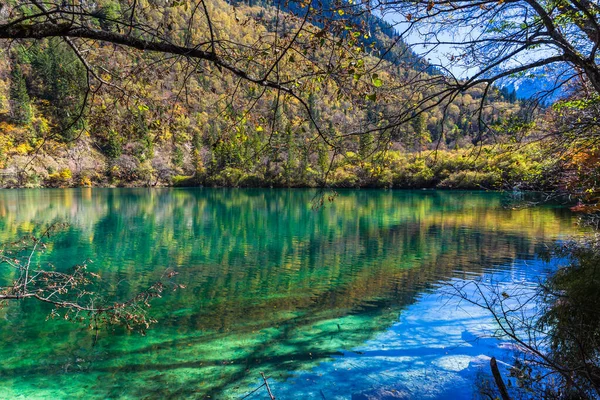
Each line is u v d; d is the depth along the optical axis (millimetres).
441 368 6688
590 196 5941
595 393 4449
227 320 9516
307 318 9633
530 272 13461
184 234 23250
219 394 6238
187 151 76750
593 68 3096
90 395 6227
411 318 9422
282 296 11461
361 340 8195
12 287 4457
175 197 52594
